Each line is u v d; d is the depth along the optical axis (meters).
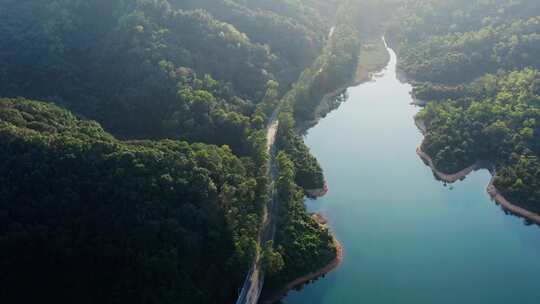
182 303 144.00
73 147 163.00
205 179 170.00
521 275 175.12
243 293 156.62
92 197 154.12
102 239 148.12
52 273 145.00
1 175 154.12
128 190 156.12
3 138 161.88
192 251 155.50
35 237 145.25
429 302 165.50
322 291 169.00
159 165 168.25
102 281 145.00
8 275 141.75
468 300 166.12
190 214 160.50
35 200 151.38
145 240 148.88
